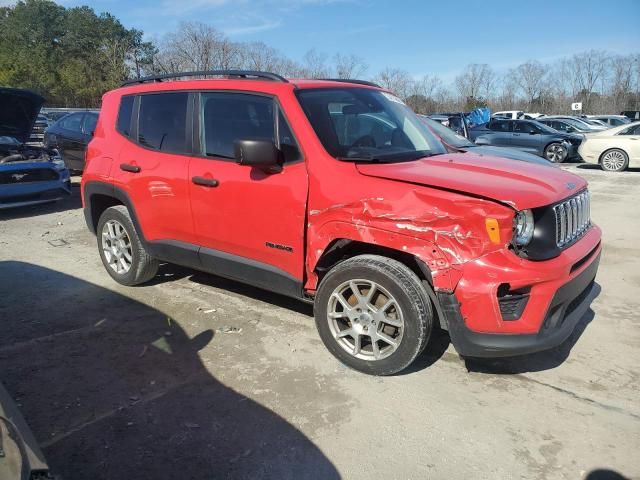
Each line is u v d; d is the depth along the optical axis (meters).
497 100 53.06
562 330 3.23
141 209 4.62
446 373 3.59
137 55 48.78
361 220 3.29
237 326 4.29
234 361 3.73
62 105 46.56
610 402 3.25
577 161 18.30
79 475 2.63
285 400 3.26
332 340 3.61
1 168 7.99
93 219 5.34
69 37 56.22
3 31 57.50
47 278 5.45
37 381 3.47
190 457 2.76
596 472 2.66
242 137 3.93
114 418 3.08
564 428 3.00
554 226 3.15
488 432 2.96
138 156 4.61
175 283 5.29
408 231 3.14
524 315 3.06
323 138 3.60
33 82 44.47
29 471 1.82
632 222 8.12
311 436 2.93
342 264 3.46
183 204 4.25
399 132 4.20
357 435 2.94
